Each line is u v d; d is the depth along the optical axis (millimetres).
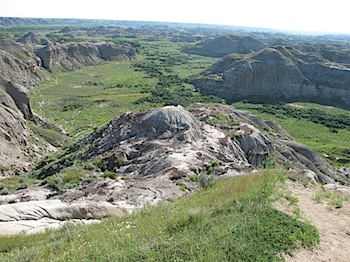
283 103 103188
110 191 22703
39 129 58875
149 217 12953
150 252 9062
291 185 15969
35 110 76375
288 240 10180
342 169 58438
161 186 21984
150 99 89125
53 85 102812
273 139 50344
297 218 11898
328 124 87688
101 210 18891
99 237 11094
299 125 85750
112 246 9781
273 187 13922
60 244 11273
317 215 12812
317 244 10461
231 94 106375
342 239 11094
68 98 88750
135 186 22547
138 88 103812
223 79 109750
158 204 16031
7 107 54844
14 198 23547
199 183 22516
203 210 12133
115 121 40312
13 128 50094
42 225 17094
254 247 9602
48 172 35469
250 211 11727
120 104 84188
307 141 74688
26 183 30516
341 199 14562
